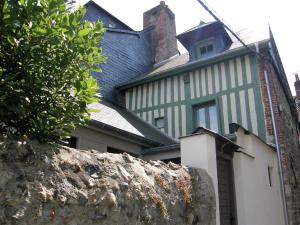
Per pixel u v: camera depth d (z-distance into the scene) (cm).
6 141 202
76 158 248
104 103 981
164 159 760
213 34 1055
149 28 1468
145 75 1159
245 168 591
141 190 292
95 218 234
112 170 274
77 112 237
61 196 212
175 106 1017
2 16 204
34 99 220
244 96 888
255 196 613
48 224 199
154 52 1418
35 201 195
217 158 514
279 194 785
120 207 259
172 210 330
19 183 192
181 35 1097
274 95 870
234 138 597
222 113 914
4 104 200
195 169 412
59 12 228
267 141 816
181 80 1034
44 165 215
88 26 246
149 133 898
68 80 234
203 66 994
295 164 1047
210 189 416
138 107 1102
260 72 881
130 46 1287
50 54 224
